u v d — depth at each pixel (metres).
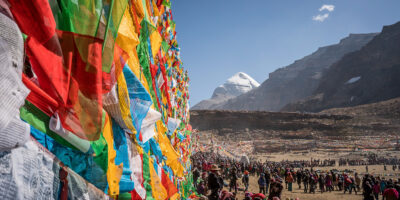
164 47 6.14
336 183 24.66
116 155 2.86
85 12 2.20
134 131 3.04
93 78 2.19
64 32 2.09
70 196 2.05
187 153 13.51
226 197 8.40
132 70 3.47
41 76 1.93
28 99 1.89
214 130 123.56
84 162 2.38
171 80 7.71
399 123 117.31
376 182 20.19
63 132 2.07
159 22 5.75
